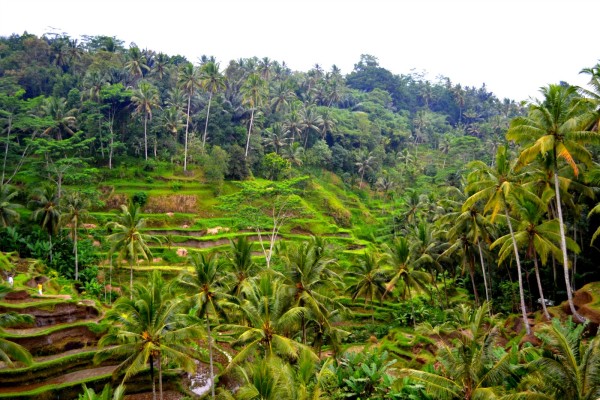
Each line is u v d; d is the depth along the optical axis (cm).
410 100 15800
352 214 8438
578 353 1653
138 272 5275
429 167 10450
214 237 6166
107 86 7519
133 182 7000
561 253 3114
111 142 7181
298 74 13462
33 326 3453
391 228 7900
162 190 6950
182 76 7950
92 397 1962
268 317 2617
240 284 3341
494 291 4878
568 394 1515
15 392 2723
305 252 3316
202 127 8719
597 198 3641
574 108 2753
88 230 5744
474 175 3375
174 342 2425
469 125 14912
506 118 12962
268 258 5112
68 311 3662
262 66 10694
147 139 7856
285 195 5653
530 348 2252
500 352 2416
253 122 9012
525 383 1811
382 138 11231
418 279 4406
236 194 5475
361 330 4575
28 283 4197
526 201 3247
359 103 13412
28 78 8325
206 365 3553
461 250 4397
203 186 7262
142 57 8525
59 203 5256
